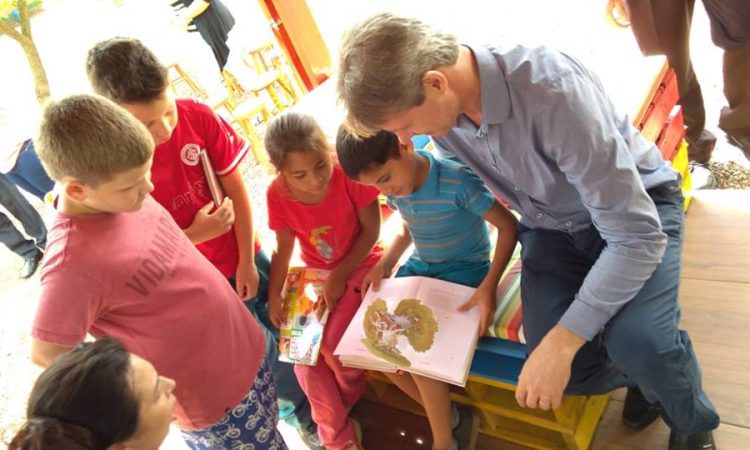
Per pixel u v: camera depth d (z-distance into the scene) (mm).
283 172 1367
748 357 1396
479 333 1294
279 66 3639
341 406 1561
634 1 1816
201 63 4062
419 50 882
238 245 1574
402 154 1244
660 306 1063
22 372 2449
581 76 993
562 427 1324
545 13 2766
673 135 1735
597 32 2334
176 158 1388
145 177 1008
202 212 1422
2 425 2178
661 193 1200
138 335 1085
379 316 1412
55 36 4301
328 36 3043
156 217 1169
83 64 1249
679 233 1163
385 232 1733
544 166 1066
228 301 1245
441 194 1326
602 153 943
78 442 699
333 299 1548
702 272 1631
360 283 1572
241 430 1279
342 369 1539
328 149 1371
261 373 1351
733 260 1616
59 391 738
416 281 1451
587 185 982
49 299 968
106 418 742
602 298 1027
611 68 1770
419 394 1539
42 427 692
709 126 2287
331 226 1530
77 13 4496
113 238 1030
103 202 984
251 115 3246
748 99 1937
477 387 1464
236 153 1521
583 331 1042
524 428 1494
